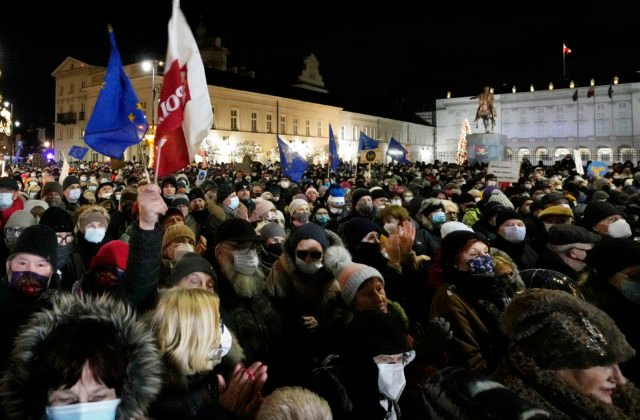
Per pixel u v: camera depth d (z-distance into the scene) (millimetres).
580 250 4148
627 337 2996
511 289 3412
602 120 69250
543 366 1739
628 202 8547
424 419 1721
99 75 56812
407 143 79188
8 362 1932
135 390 1796
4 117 27891
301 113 60344
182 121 4531
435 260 4410
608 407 1686
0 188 6266
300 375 3518
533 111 74188
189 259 3244
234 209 8070
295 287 4000
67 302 1992
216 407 2338
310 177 19641
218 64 65562
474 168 27062
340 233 6254
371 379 2400
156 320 2389
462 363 3008
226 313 3459
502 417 1452
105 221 4918
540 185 11672
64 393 1663
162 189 8938
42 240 3049
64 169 12617
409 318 4387
